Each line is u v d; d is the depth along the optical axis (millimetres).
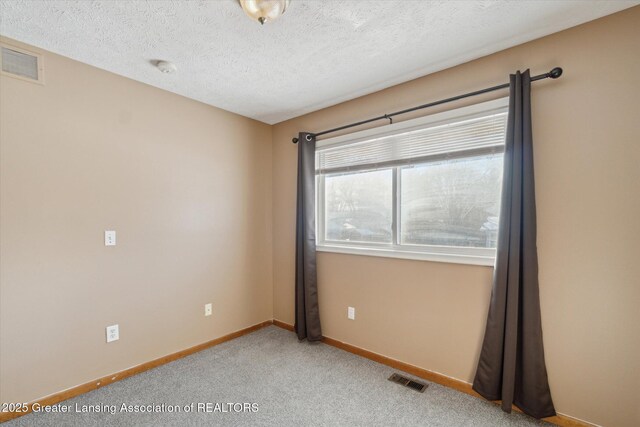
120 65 2229
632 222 1658
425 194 2500
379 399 2129
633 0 1589
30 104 1960
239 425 1862
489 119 2156
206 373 2465
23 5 1574
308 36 1880
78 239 2162
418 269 2449
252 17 1538
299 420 1912
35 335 1982
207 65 2230
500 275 1947
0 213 1857
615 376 1708
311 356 2773
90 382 2211
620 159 1686
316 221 3193
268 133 3592
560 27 1817
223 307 3098
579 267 1799
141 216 2492
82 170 2180
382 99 2662
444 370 2314
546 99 1894
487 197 2207
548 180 1887
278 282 3561
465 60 2186
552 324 1875
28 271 1958
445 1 1575
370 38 1905
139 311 2479
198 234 2889
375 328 2703
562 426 1845
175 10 1631
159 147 2607
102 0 1548
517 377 1946
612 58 1704
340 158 3031
